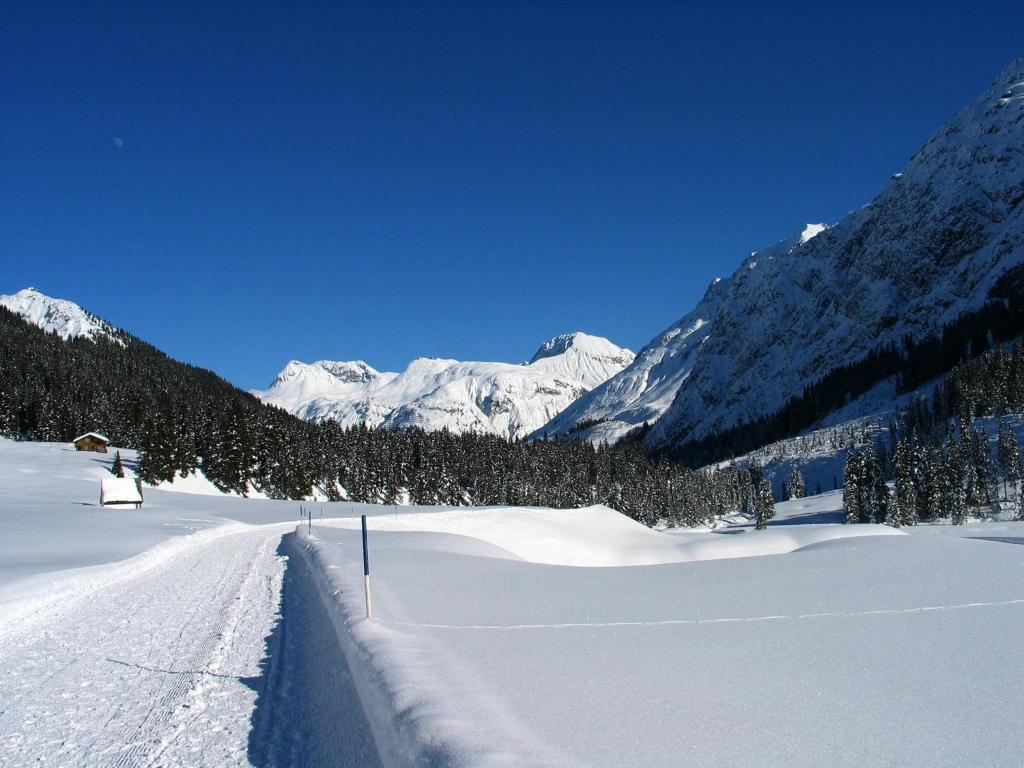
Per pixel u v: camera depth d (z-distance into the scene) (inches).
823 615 450.3
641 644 373.7
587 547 2117.4
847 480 3782.0
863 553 796.6
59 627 509.7
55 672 386.6
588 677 307.0
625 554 2048.5
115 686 357.4
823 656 346.3
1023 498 3316.9
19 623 523.5
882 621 427.2
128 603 609.0
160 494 3073.3
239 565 903.7
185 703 325.1
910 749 225.6
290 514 2431.1
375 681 297.4
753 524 4749.0
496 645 369.4
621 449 7032.5
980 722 250.2
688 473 5698.8
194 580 759.7
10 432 4547.2
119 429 4753.9
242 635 463.2
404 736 235.0
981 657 339.9
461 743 216.4
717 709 263.6
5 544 1059.3
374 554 917.8
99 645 450.3
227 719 301.9
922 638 382.0
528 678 304.5
